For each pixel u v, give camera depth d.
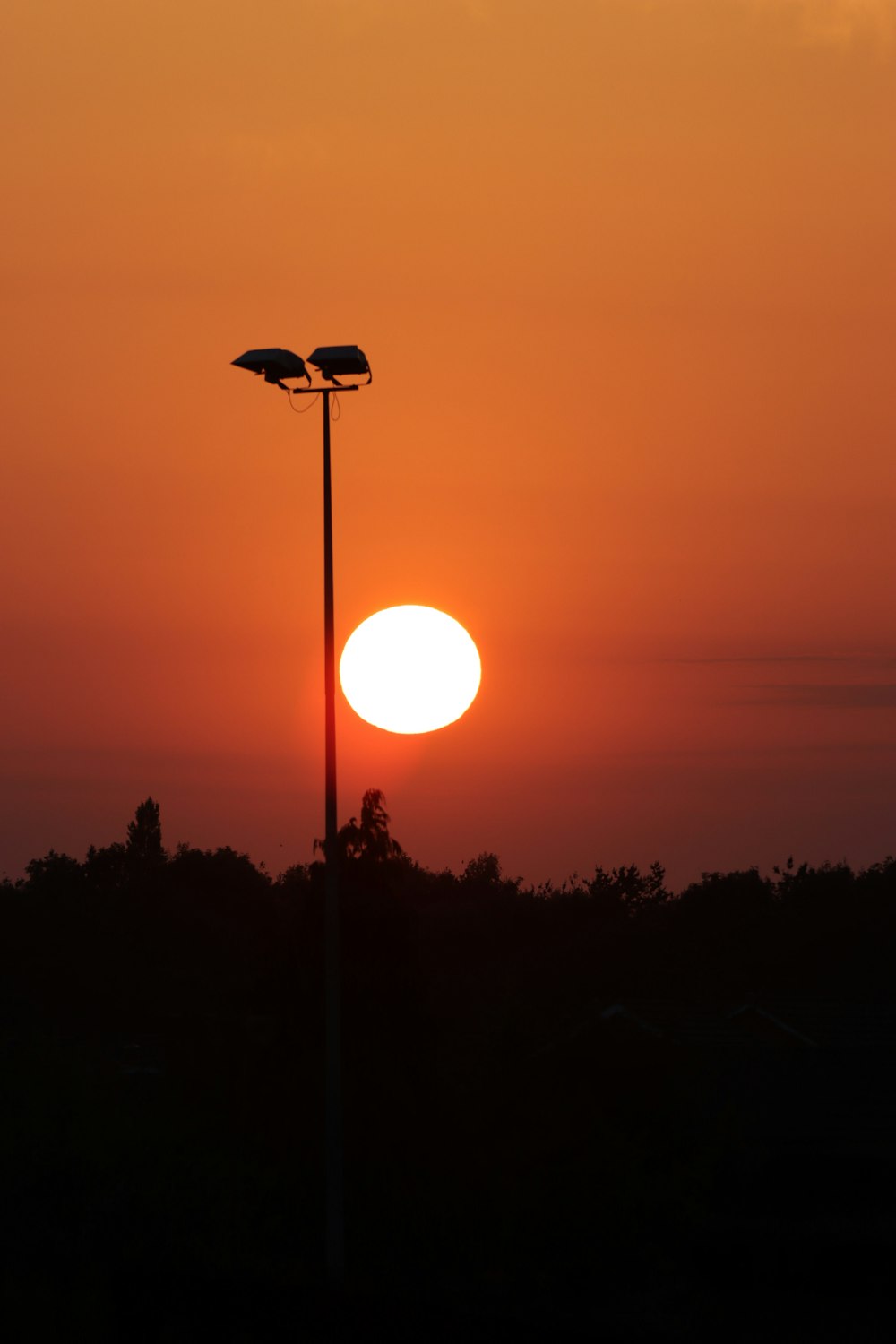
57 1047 139.75
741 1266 99.38
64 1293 90.62
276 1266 95.00
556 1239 102.06
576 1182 106.94
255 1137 110.44
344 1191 104.12
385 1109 107.50
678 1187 110.56
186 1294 82.56
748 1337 85.06
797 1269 97.31
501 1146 112.19
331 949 91.12
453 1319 73.25
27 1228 103.00
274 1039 111.56
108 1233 101.81
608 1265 100.62
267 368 92.31
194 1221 103.31
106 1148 112.94
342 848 112.88
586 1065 122.44
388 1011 109.38
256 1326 79.31
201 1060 117.56
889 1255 96.62
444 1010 143.50
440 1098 111.69
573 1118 115.06
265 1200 105.00
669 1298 94.75
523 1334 71.00
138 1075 139.38
